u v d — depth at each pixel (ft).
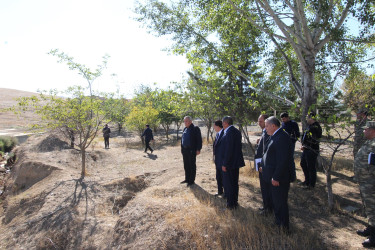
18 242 16.15
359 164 11.30
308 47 22.90
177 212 14.02
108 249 13.48
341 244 10.77
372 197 10.89
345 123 12.69
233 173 14.48
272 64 31.86
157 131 88.84
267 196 13.39
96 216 17.76
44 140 39.96
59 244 15.25
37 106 22.84
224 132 15.02
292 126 17.90
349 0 20.29
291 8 23.17
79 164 32.07
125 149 46.19
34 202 21.01
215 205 15.06
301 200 16.10
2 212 22.39
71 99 24.32
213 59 25.57
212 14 27.22
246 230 11.68
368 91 23.41
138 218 14.30
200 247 11.09
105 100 26.58
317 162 24.23
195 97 23.66
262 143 13.96
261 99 23.29
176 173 24.26
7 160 38.65
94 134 26.35
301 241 10.92
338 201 15.84
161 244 11.80
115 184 22.86
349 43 27.40
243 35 27.32
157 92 24.53
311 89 23.12
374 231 10.84
